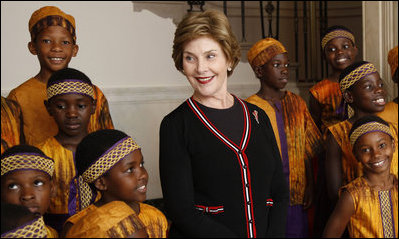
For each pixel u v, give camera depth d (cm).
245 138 160
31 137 227
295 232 266
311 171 274
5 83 366
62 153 206
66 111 204
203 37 150
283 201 165
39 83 234
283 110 271
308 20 513
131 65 402
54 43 231
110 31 396
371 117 220
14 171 160
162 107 394
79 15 387
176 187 152
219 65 153
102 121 236
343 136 242
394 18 320
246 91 427
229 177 155
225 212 155
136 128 385
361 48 518
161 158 157
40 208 163
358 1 515
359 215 220
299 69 507
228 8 470
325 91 301
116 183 150
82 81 207
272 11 486
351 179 240
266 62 272
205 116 158
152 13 410
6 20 366
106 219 132
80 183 175
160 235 162
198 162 156
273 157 167
